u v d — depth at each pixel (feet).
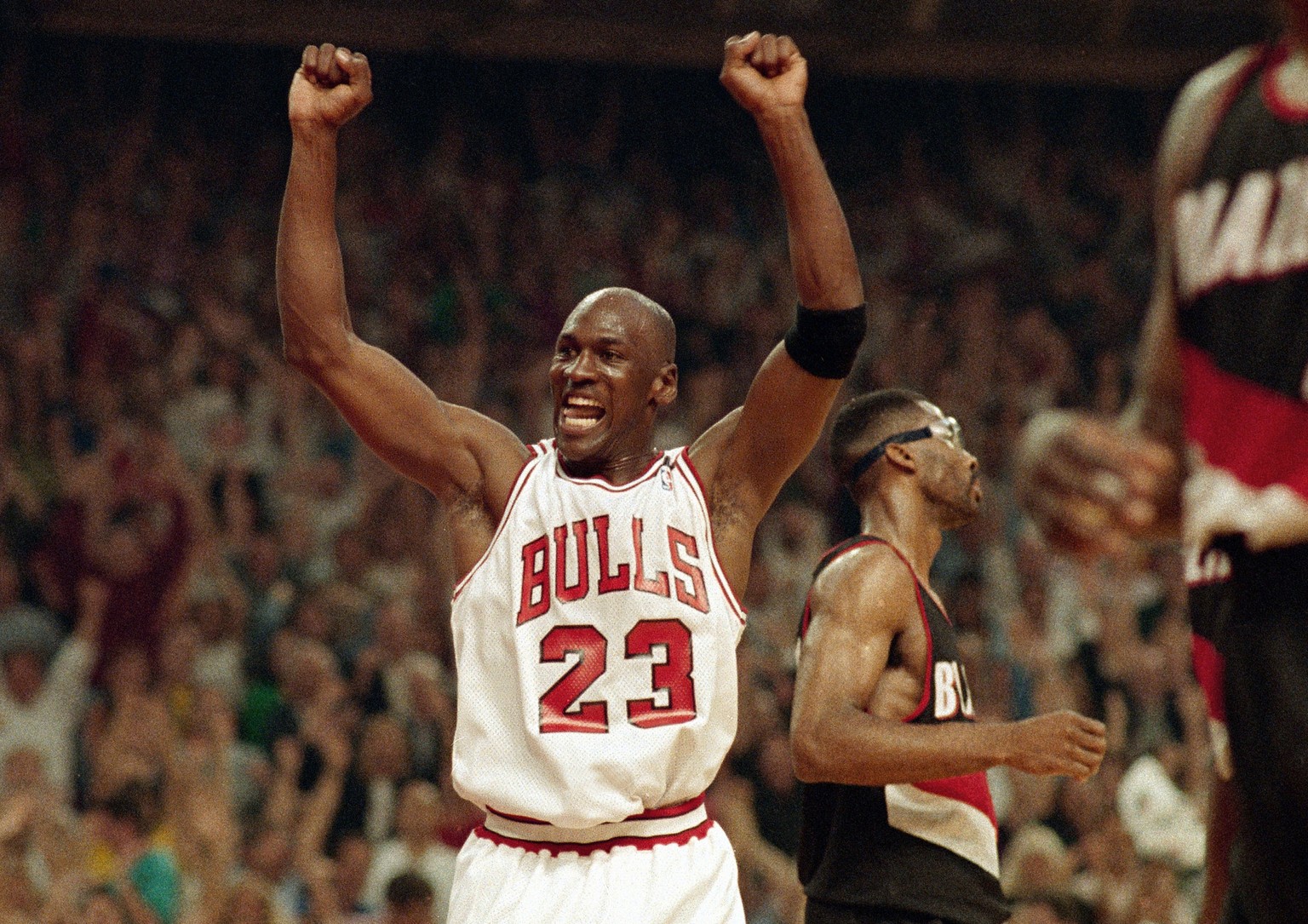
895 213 102.53
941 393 87.40
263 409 74.08
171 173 88.84
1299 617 11.25
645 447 21.09
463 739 20.21
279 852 47.47
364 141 94.84
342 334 20.49
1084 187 106.01
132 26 92.12
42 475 67.62
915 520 22.38
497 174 96.37
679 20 95.66
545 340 87.30
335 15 92.58
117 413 71.05
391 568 65.21
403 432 20.94
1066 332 96.53
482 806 20.85
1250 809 11.64
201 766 48.85
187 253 82.74
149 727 51.21
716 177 102.73
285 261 20.27
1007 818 51.08
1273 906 11.67
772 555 71.51
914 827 21.08
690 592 20.03
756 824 50.85
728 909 20.01
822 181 19.15
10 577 58.59
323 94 20.34
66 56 92.32
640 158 101.50
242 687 57.47
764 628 63.21
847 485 23.18
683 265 95.14
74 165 87.30
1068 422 11.81
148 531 61.52
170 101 94.22
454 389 80.23
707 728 19.88
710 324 88.63
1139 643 64.23
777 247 98.43
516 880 19.77
